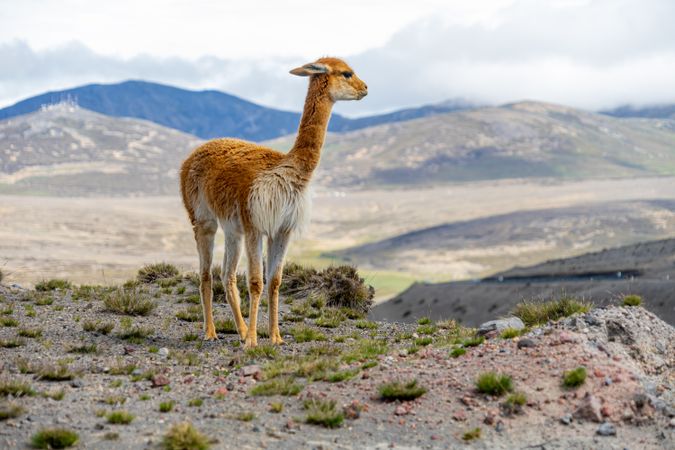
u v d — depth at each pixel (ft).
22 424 29.91
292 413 32.89
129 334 49.11
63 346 44.62
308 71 46.70
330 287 70.33
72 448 27.55
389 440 29.86
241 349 46.78
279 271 47.55
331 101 47.47
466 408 32.78
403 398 33.94
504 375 34.09
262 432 30.30
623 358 37.93
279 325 57.62
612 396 33.40
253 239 45.57
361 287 70.79
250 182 44.78
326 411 32.09
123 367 39.81
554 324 42.55
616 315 42.29
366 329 58.70
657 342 41.27
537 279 505.66
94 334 49.03
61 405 32.68
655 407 33.30
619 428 31.53
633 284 316.40
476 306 380.58
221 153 47.62
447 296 414.62
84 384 36.37
